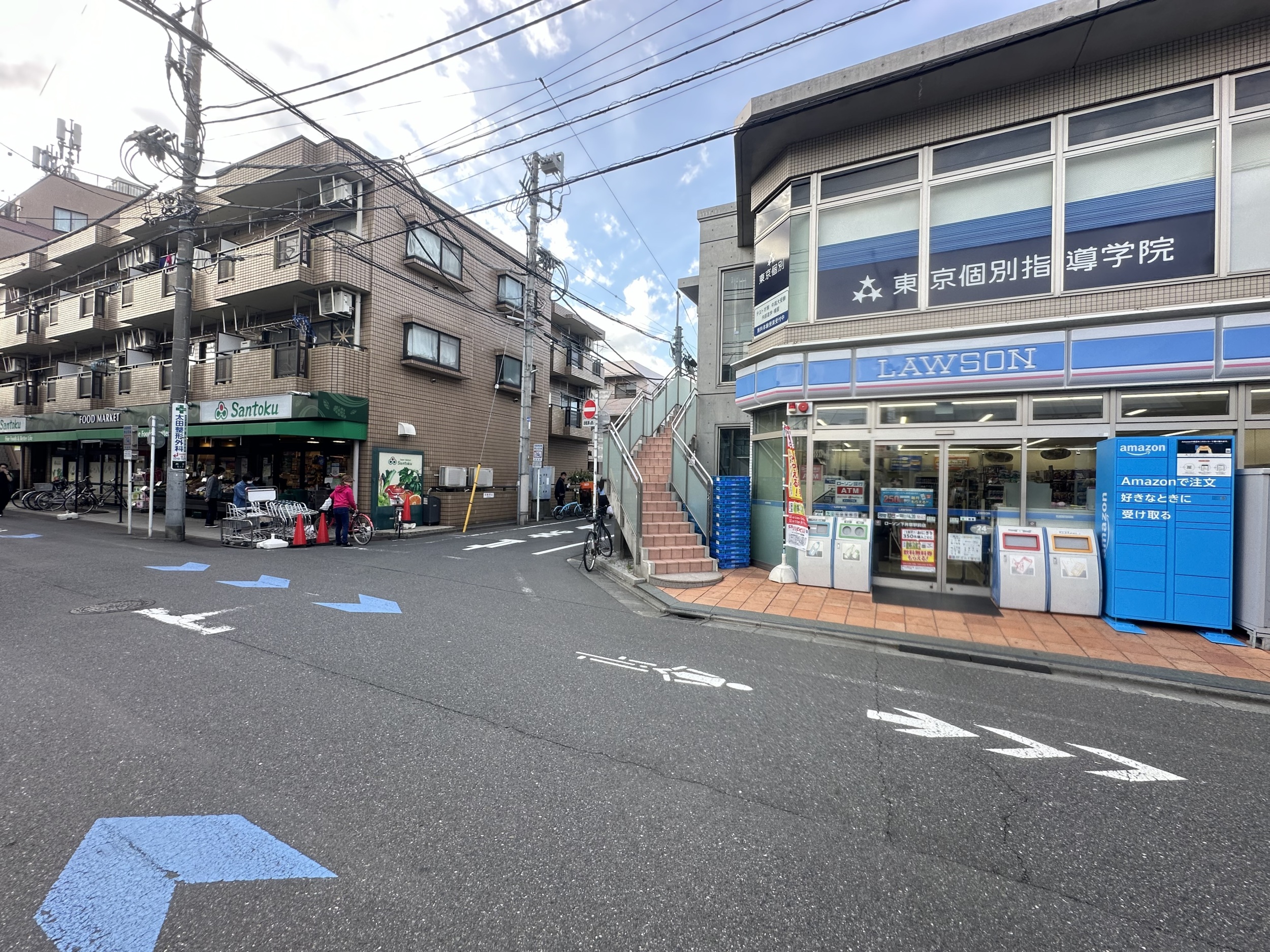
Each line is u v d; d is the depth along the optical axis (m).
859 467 7.65
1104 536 6.24
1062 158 6.58
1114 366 6.24
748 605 6.62
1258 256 5.81
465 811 2.48
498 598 6.94
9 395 20.22
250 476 15.78
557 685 4.05
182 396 11.16
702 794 2.69
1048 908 2.01
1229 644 5.29
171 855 2.12
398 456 14.16
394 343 14.12
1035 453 6.79
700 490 9.81
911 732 3.49
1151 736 3.53
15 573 7.28
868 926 1.89
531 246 15.74
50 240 24.47
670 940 1.81
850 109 7.27
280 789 2.61
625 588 7.89
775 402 8.18
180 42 9.71
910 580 7.40
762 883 2.09
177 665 4.17
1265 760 3.24
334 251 12.80
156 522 13.80
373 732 3.22
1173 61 6.10
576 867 2.14
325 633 5.09
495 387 17.94
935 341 7.09
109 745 2.97
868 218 7.61
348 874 2.06
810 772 2.95
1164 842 2.43
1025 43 6.14
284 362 12.83
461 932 1.81
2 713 3.30
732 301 10.85
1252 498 5.41
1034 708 3.94
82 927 1.77
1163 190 6.18
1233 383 5.88
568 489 22.28
